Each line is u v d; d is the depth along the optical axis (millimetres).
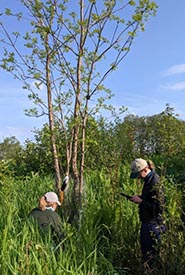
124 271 6453
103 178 9500
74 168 7500
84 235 6496
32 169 12984
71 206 7297
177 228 6430
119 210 7367
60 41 7277
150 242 6793
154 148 10180
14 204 7832
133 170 7074
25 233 5750
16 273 4973
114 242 7008
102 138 9266
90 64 7266
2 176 8617
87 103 7336
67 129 7750
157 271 6332
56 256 5812
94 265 5730
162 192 6613
